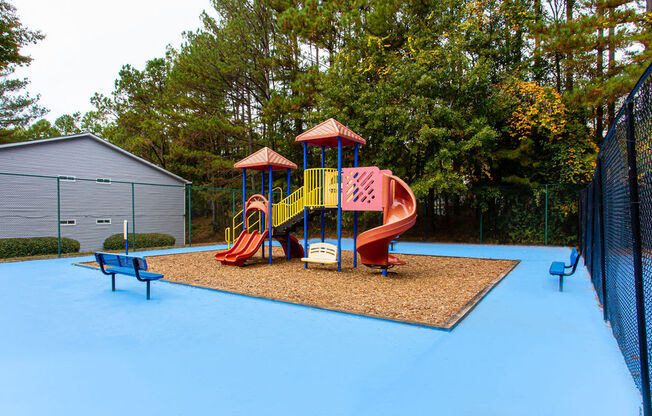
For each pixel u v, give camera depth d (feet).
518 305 18.04
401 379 9.78
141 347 12.36
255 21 68.54
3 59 57.00
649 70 7.54
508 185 58.34
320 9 61.05
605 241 15.88
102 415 8.07
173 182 72.13
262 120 66.49
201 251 47.03
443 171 51.11
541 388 9.23
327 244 30.48
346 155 62.23
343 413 8.04
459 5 56.29
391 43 60.23
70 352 11.93
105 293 21.11
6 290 21.98
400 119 51.75
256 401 8.63
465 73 52.95
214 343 12.71
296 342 12.76
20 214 51.21
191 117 68.08
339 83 56.70
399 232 24.86
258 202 36.06
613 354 11.53
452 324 14.40
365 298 19.43
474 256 39.60
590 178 47.57
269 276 26.86
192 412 8.15
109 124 107.76
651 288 9.53
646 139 8.41
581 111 51.24
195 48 65.62
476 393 8.98
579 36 42.63
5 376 10.14
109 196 61.62
